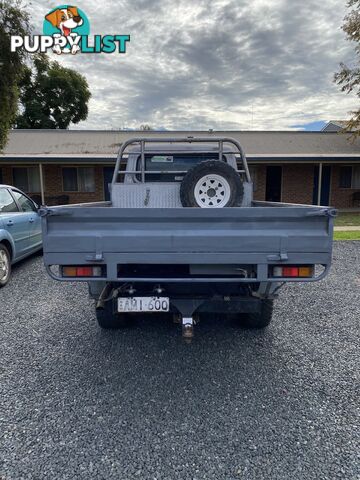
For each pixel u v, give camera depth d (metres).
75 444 2.22
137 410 2.56
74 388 2.84
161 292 3.05
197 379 2.98
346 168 17.91
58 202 16.70
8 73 11.79
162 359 3.32
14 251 6.05
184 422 2.43
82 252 2.67
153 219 2.64
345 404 2.63
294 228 2.65
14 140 18.14
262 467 2.04
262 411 2.55
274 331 3.95
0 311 4.57
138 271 2.97
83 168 17.06
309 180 17.86
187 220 2.65
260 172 17.62
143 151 4.27
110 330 3.98
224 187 3.47
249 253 2.65
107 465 2.06
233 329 4.01
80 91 34.81
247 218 2.63
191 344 3.63
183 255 2.66
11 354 3.41
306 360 3.29
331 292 5.34
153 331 3.96
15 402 2.65
